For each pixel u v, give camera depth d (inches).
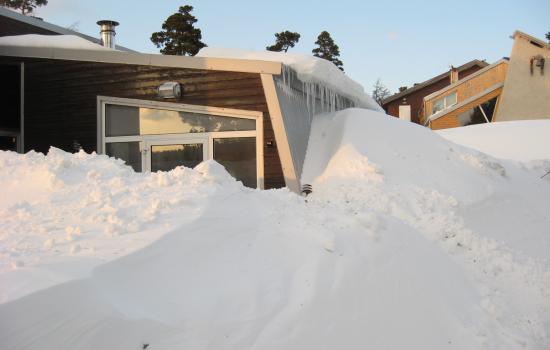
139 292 122.6
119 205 169.3
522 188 318.3
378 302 152.8
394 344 142.9
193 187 187.6
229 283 136.7
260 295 134.7
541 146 480.1
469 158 308.8
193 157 317.1
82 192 187.2
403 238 195.8
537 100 866.1
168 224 153.0
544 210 299.1
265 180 302.2
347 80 392.2
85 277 115.3
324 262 155.2
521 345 164.9
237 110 305.9
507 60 984.3
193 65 310.8
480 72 1010.7
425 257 193.2
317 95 361.7
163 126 322.3
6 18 422.3
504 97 893.2
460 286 189.6
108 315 108.3
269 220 175.3
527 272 214.1
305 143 333.1
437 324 159.2
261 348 119.5
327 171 294.4
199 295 128.9
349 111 353.7
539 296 200.4
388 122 337.4
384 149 300.4
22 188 195.9
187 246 144.3
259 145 303.3
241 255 150.4
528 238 255.8
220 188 191.8
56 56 334.6
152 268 131.7
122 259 128.8
